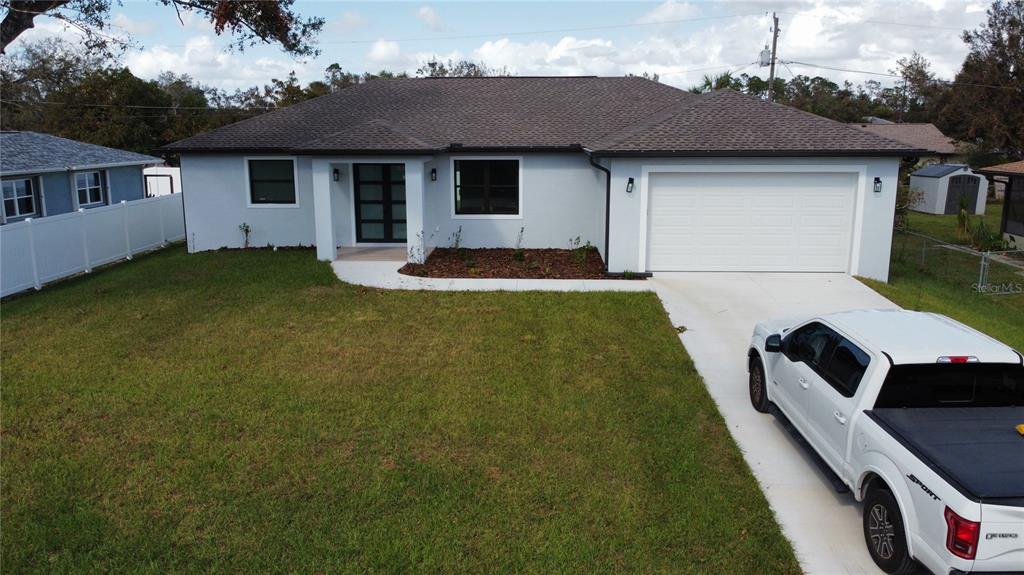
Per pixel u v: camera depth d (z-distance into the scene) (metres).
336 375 10.27
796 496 7.14
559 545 6.21
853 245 16.27
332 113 21.89
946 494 5.04
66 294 15.55
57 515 6.68
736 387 10.05
